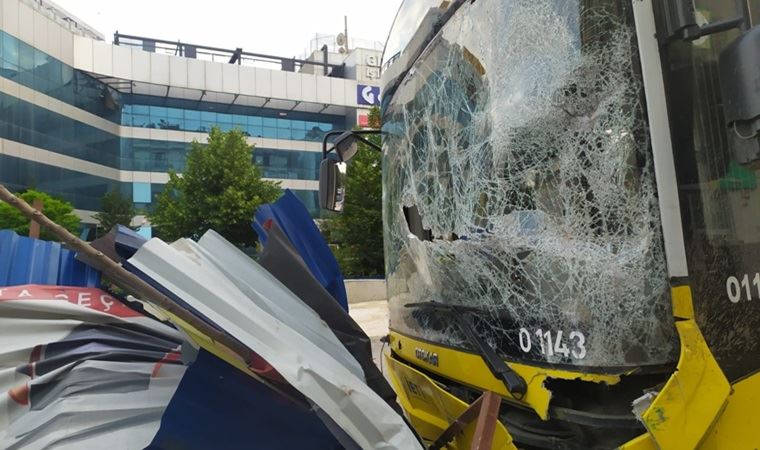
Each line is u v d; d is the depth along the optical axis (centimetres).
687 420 146
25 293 172
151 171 4097
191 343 160
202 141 4228
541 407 174
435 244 238
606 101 167
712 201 159
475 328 206
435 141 242
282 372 136
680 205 155
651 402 150
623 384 166
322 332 170
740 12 159
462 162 220
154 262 143
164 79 3925
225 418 144
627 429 161
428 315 241
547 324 177
